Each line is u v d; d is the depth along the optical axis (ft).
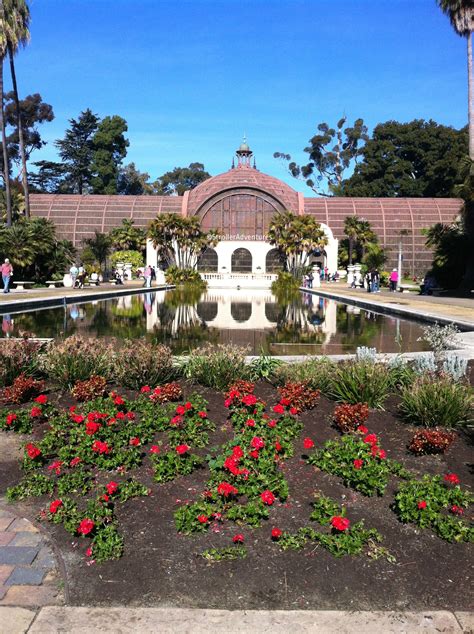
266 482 15.96
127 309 82.17
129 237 222.89
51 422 21.34
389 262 234.99
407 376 26.35
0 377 26.55
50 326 58.23
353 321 66.64
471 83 132.26
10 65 131.95
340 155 342.03
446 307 77.61
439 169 269.64
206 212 229.45
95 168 295.69
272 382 27.09
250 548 13.44
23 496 16.02
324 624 10.88
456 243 128.88
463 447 19.85
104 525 14.29
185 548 13.42
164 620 10.93
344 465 17.21
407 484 16.02
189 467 17.28
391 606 11.48
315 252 224.53
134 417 22.04
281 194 234.99
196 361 28.02
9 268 99.91
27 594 11.70
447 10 133.39
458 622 10.97
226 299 111.14
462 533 13.87
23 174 142.31
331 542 13.37
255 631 10.67
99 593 11.76
